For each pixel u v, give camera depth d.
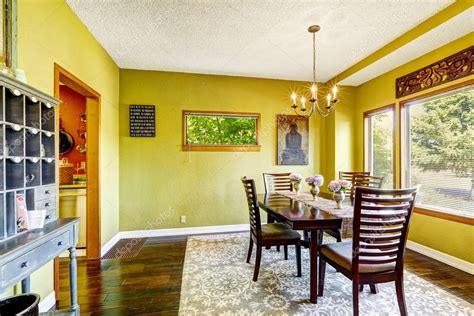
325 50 3.17
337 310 1.85
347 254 1.84
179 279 2.36
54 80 2.01
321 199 2.80
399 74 3.37
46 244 1.38
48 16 1.93
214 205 3.96
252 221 2.59
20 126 1.39
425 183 3.03
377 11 2.34
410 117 3.27
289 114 4.27
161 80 3.80
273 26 2.60
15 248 1.15
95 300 2.01
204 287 2.20
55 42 2.02
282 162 4.22
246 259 2.82
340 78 3.98
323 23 2.55
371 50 3.18
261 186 4.12
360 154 4.17
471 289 2.14
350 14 2.38
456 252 2.57
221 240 3.51
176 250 3.13
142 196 3.73
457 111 2.65
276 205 2.47
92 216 2.89
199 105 3.92
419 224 3.02
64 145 3.70
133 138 3.71
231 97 4.04
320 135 4.41
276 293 2.10
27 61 1.70
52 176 1.72
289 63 3.56
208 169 3.94
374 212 1.63
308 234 2.76
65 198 3.10
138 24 2.54
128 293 2.12
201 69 3.78
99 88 2.95
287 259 2.82
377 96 3.78
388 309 1.87
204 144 3.94
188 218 3.87
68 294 2.12
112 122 3.39
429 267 2.58
